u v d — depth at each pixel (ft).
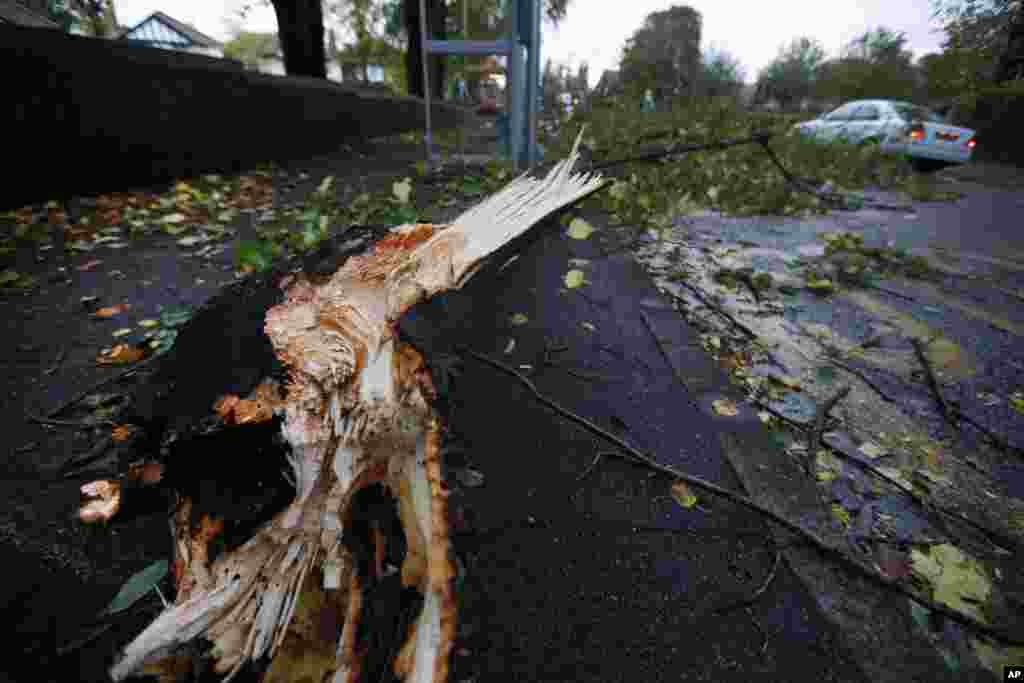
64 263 11.71
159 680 3.13
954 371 9.31
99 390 7.18
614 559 5.16
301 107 27.91
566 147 25.63
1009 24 12.09
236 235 14.10
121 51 17.17
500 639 4.30
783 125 41.75
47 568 4.64
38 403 6.88
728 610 4.71
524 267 12.92
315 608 3.42
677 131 28.09
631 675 4.10
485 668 4.07
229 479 3.33
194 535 3.29
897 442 7.47
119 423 5.90
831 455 7.14
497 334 9.48
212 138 21.29
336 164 26.35
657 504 5.93
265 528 3.19
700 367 8.98
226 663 3.09
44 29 14.96
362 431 3.30
